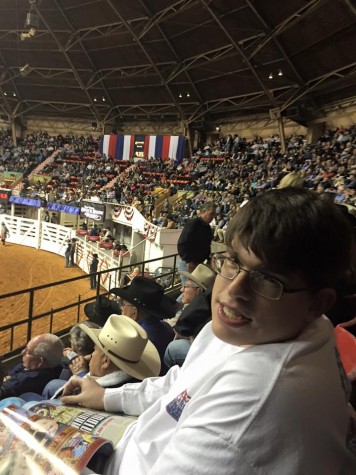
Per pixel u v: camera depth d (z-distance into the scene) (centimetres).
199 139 2988
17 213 2950
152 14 2014
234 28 1855
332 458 81
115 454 126
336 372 90
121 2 2008
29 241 2462
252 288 88
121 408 158
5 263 1952
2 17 2472
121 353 211
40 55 2780
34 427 124
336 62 1783
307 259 83
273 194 91
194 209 1986
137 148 3059
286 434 77
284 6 1608
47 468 110
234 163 2405
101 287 1617
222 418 83
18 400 192
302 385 81
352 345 148
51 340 321
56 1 2181
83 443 117
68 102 3316
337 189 1414
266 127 2606
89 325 318
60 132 3653
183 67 2364
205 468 80
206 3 1727
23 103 3512
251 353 90
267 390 81
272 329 89
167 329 342
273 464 77
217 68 2278
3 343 928
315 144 2092
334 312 198
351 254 89
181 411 114
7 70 3055
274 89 2216
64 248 2238
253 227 86
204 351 123
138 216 2008
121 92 2975
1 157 3534
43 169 3278
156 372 236
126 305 340
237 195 1862
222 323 95
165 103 2917
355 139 1847
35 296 1416
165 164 2856
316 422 79
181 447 86
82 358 306
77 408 159
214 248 1235
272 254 83
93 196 2598
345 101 2053
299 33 1716
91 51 2583
